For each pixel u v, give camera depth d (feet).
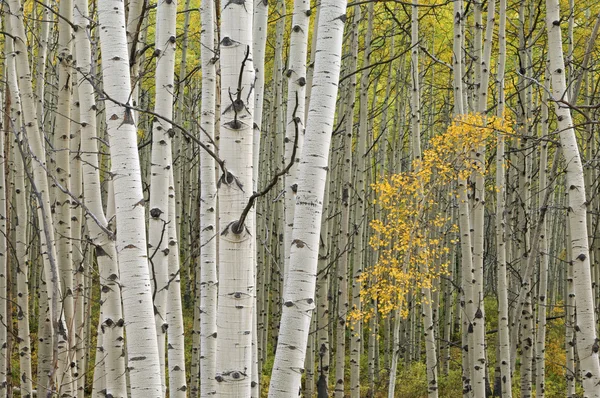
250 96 10.12
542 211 35.86
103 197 40.81
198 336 39.91
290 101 17.52
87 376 34.63
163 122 16.65
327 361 37.81
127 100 10.89
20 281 26.03
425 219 37.91
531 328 39.34
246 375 9.82
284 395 11.03
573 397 38.34
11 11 19.61
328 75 11.32
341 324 39.65
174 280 18.47
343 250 38.22
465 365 38.88
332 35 11.34
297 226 11.28
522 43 41.32
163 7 16.87
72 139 19.65
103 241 14.84
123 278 10.61
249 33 10.21
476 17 35.81
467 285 33.60
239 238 9.84
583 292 20.35
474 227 33.32
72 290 19.44
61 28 18.93
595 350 20.11
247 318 9.87
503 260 34.63
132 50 15.92
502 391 34.12
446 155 32.94
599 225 44.21
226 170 9.91
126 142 10.82
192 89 58.18
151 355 10.57
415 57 35.91
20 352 26.05
